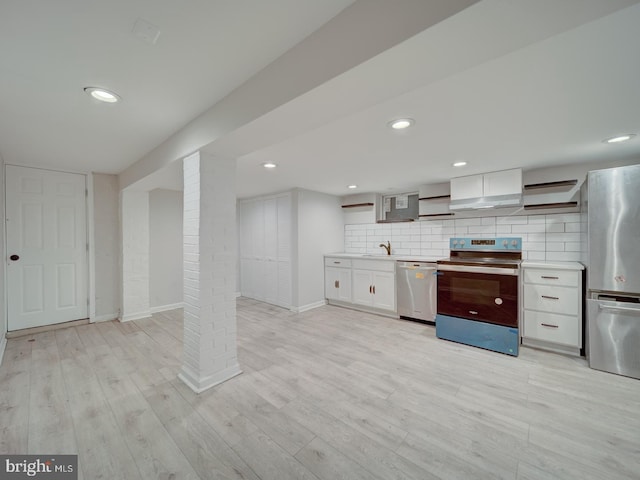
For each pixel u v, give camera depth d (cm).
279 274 471
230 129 167
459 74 136
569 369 246
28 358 267
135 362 259
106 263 385
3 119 198
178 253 458
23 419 178
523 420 178
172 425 173
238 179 378
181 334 334
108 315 387
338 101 131
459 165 304
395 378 231
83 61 133
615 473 138
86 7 100
